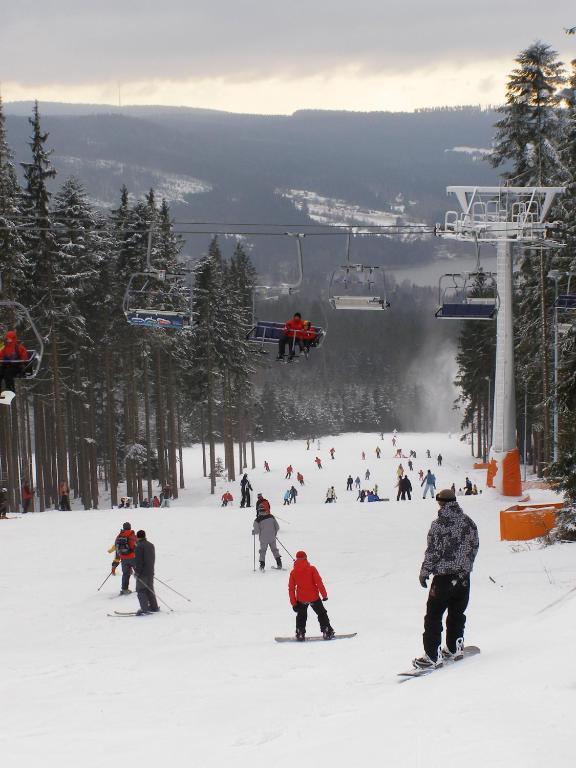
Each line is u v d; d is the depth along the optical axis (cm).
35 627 2202
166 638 1953
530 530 3294
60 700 1305
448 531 1273
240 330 9406
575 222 5141
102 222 6600
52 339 6041
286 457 13912
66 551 3403
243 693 1250
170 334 7425
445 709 912
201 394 8812
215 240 9338
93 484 7294
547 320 5772
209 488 9331
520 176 5312
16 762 926
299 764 815
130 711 1187
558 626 1263
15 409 6456
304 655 1587
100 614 2355
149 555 2322
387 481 10581
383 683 1221
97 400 8262
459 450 14538
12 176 5925
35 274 6091
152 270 3784
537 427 6419
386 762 781
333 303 3142
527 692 925
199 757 902
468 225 4431
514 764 735
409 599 2273
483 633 1559
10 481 6162
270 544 3031
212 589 2692
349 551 3359
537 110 5284
